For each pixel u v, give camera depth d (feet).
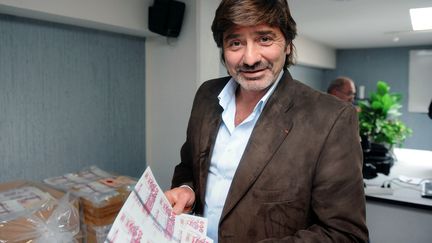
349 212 2.22
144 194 2.23
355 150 2.32
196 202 3.00
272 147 2.46
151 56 7.04
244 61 2.45
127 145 6.64
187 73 6.54
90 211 3.57
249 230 2.49
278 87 2.66
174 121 6.81
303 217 2.43
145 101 7.01
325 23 9.39
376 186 6.37
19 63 4.74
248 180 2.46
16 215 3.12
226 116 2.91
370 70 15.71
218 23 2.49
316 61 13.75
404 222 5.76
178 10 6.33
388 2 7.09
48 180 4.23
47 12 4.52
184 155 3.48
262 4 2.29
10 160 4.73
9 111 4.67
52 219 3.15
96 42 5.84
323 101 2.51
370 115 9.18
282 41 2.48
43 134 5.11
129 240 1.84
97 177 4.35
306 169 2.36
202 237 2.41
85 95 5.71
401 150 11.14
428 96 14.37
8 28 4.58
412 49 14.56
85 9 5.02
